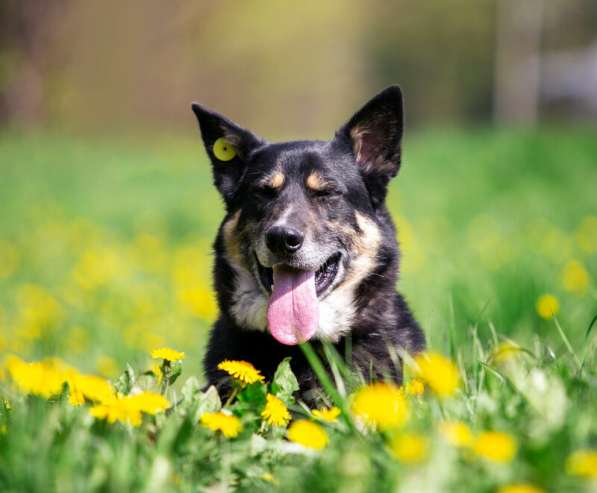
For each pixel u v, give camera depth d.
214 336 6.89
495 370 5.23
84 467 3.93
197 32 50.75
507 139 27.53
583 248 12.74
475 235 16.36
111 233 19.25
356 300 6.74
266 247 6.64
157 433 4.45
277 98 59.88
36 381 4.37
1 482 3.84
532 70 57.78
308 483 3.89
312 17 52.44
